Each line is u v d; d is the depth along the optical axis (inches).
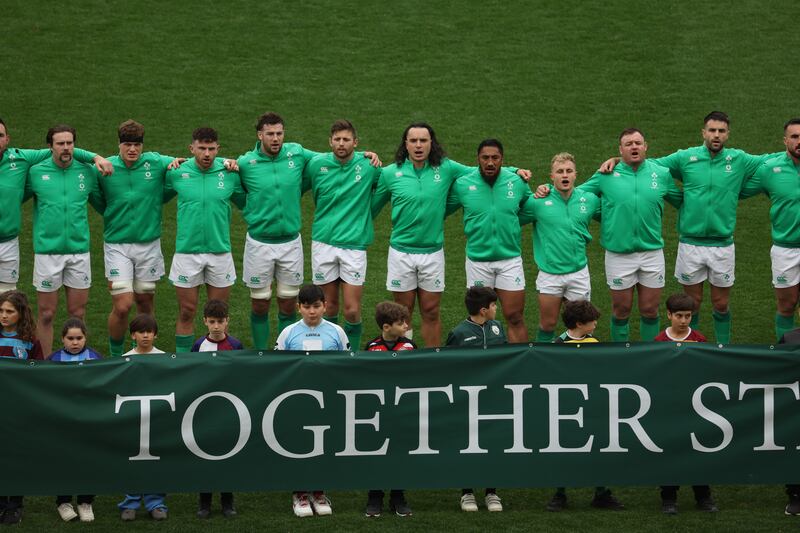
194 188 1785.2
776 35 3053.6
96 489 1379.2
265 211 1807.3
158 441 1382.9
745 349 1405.0
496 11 3191.4
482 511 1445.6
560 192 1786.4
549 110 2807.6
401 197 1777.8
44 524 1395.2
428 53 3026.6
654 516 1425.9
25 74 2861.7
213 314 1480.1
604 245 1839.3
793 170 1817.2
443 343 1977.1
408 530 1379.2
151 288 1841.8
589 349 1403.8
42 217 1758.1
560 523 1402.6
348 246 1812.3
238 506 1462.8
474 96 2869.1
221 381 1385.3
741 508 1455.5
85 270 1796.3
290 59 2994.6
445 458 1407.5
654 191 1808.6
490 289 1505.9
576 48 3029.0
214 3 3201.3
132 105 2783.0
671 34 3065.9
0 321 1465.3
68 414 1371.8
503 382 1403.8
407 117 2787.9
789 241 1836.9
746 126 2723.9
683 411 1409.9
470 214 1785.2
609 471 1413.6
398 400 1398.9
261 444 1393.9
